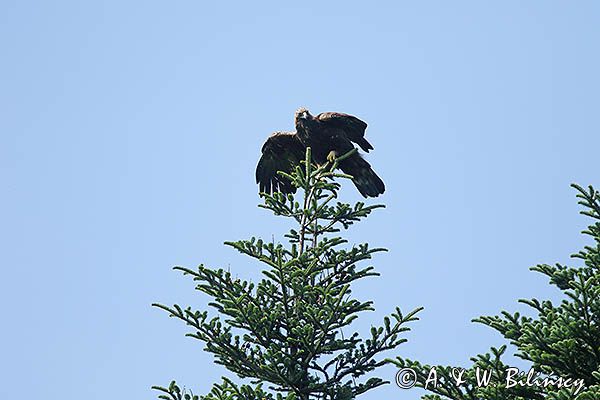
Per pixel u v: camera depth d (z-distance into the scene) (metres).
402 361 20.39
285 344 21.95
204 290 21.77
